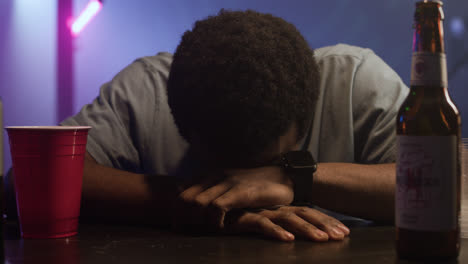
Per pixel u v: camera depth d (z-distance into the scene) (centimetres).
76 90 343
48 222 76
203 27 86
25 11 345
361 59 137
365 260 60
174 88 83
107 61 338
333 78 133
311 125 131
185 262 59
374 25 290
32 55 345
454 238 57
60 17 339
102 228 89
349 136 128
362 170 96
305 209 83
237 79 76
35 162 75
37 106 348
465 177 74
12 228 88
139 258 62
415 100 60
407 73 286
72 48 339
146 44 331
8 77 349
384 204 93
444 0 271
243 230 79
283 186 87
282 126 80
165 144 136
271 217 80
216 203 81
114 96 137
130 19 332
